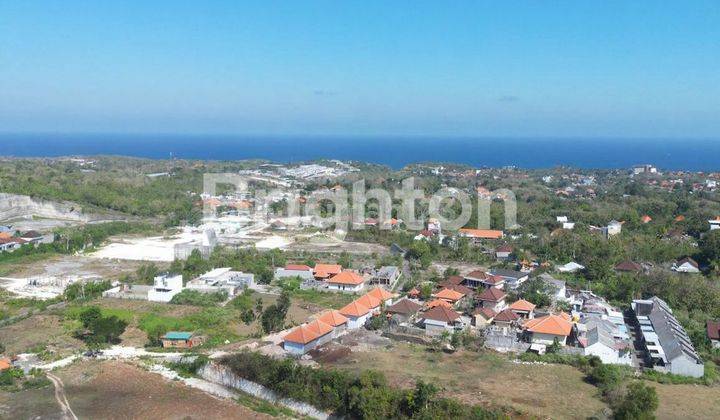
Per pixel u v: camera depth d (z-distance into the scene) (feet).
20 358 220.23
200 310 282.77
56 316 269.03
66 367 212.02
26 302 293.02
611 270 337.52
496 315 260.62
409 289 319.27
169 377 204.95
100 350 229.66
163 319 268.00
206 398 189.98
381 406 165.58
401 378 188.55
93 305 290.15
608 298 302.25
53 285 330.34
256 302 299.17
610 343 217.77
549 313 255.50
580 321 247.09
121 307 286.87
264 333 247.50
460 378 192.54
